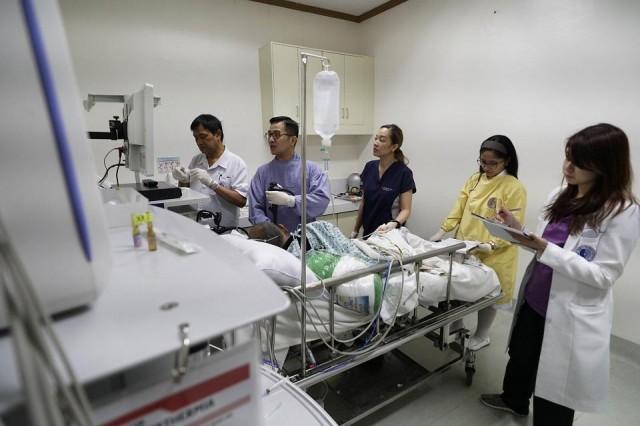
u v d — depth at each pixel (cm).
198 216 185
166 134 288
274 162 218
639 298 205
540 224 144
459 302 170
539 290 141
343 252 146
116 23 258
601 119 209
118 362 33
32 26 32
